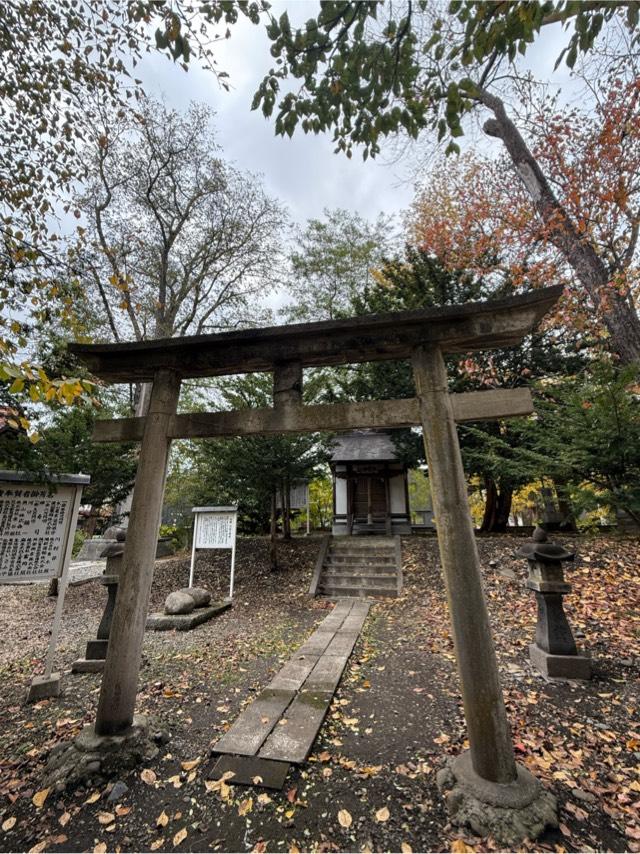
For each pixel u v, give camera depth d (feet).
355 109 12.50
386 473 46.32
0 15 14.94
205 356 11.09
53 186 17.66
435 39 11.41
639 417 16.22
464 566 8.33
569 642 13.34
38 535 13.76
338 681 13.38
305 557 33.19
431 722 10.81
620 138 23.84
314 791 8.28
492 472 30.78
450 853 6.63
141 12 13.05
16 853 7.01
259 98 12.03
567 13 9.07
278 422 10.41
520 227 29.94
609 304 23.38
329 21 10.48
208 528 27.17
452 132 12.44
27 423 9.33
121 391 46.14
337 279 60.59
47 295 15.69
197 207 50.42
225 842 7.10
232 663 15.71
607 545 24.04
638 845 6.76
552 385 22.84
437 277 32.58
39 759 9.67
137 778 8.79
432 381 9.49
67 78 16.96
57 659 17.03
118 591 10.07
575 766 8.77
